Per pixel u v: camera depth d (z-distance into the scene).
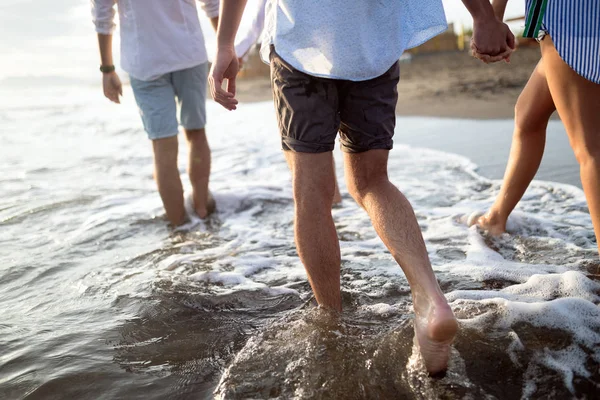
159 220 3.31
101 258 2.70
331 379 1.50
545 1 1.71
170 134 3.11
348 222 3.08
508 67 12.63
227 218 3.32
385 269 2.34
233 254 2.66
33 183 4.40
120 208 3.57
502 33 1.76
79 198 3.84
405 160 4.62
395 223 1.54
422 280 1.44
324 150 1.65
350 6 1.54
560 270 2.17
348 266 2.39
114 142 6.74
